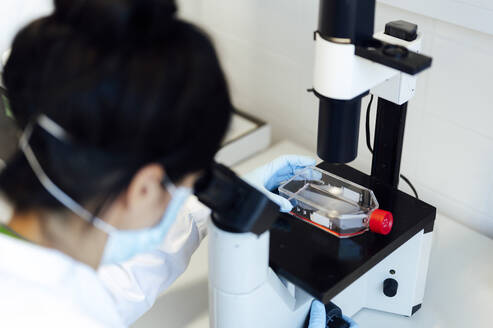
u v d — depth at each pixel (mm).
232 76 1905
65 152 606
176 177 654
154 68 571
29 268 699
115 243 733
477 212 1476
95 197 645
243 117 1792
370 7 804
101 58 569
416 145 1514
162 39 588
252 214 798
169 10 585
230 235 832
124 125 579
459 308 1250
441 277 1323
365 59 840
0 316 668
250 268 869
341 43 819
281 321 1004
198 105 600
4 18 1446
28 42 597
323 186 1133
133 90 567
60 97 573
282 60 1716
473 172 1431
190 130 609
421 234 1095
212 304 937
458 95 1367
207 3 1839
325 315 1065
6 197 691
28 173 653
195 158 644
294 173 1179
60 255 719
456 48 1318
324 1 810
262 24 1711
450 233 1448
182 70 582
